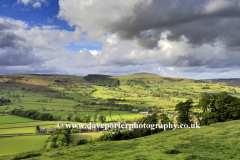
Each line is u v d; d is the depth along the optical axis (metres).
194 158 21.19
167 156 22.83
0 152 70.06
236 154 21.91
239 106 56.41
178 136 39.28
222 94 62.94
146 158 22.31
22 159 29.30
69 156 26.84
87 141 51.53
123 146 33.12
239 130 35.50
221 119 58.72
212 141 29.66
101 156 25.42
